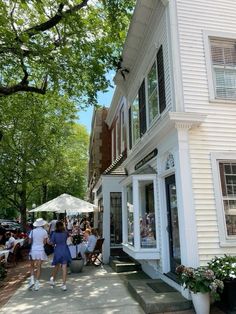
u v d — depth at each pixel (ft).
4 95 29.63
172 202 25.03
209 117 23.73
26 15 30.30
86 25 31.09
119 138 53.98
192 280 18.24
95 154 66.95
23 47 27.27
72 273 32.94
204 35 25.46
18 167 62.23
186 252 20.53
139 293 21.09
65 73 30.76
